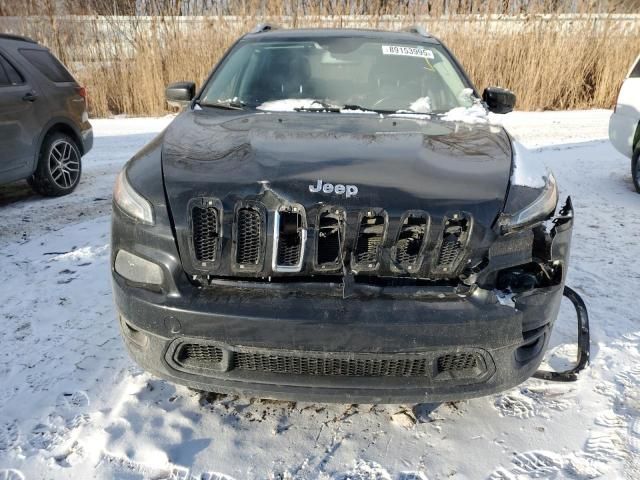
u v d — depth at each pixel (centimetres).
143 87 1082
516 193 205
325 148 224
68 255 396
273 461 201
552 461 202
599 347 273
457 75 335
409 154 221
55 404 229
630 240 429
